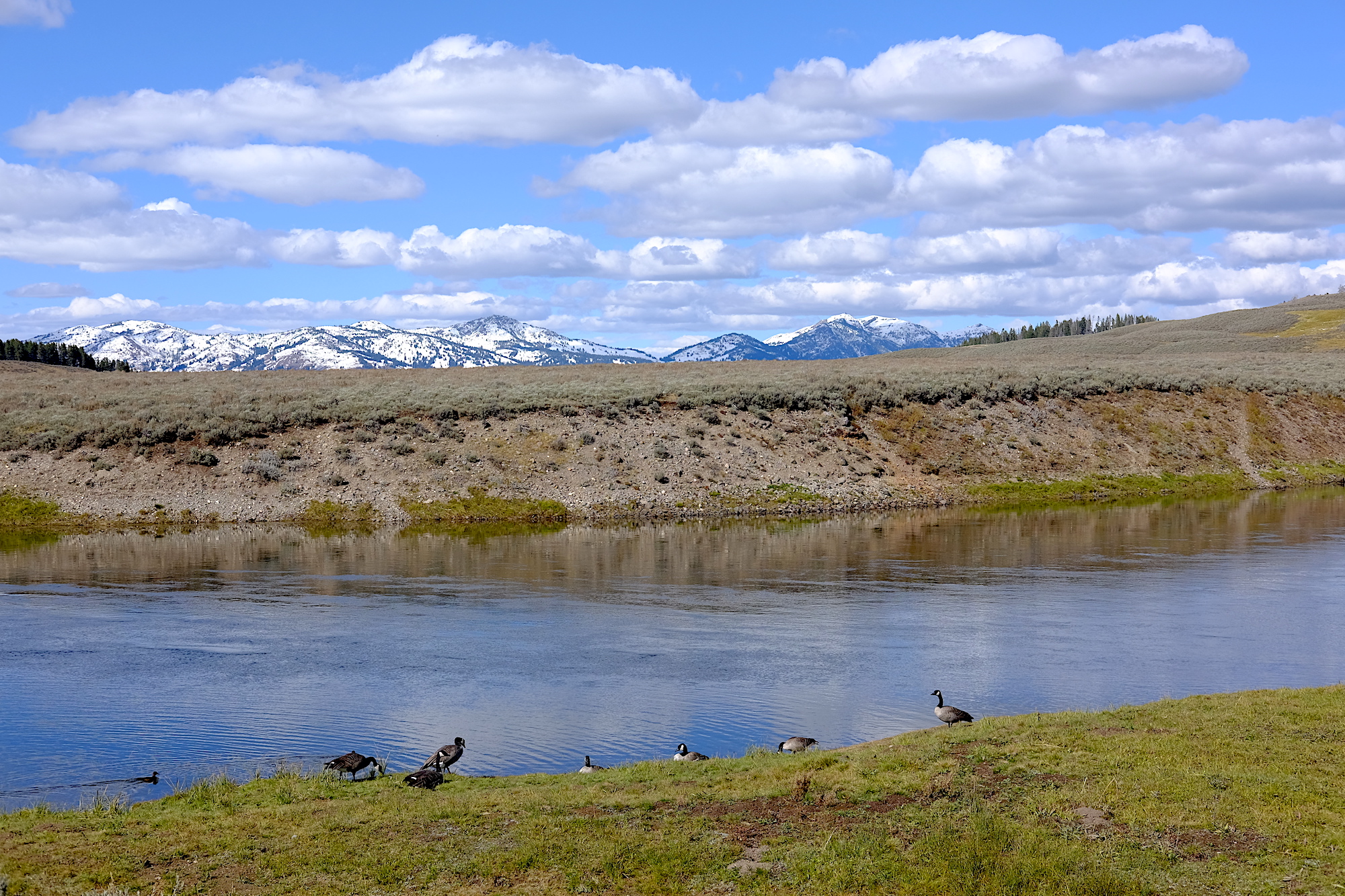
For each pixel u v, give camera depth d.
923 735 17.38
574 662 24.86
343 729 19.77
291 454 60.31
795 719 20.31
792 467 64.38
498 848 12.80
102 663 24.81
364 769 17.27
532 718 20.41
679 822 13.61
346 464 59.84
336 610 31.56
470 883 11.87
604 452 63.34
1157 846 12.09
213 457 58.72
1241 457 76.75
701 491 60.31
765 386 76.88
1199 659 24.98
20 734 19.44
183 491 55.97
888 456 68.12
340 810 14.34
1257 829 12.46
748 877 11.84
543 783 15.81
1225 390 86.88
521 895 11.55
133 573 38.56
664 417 69.06
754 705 21.23
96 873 12.05
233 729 19.73
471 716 20.58
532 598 33.56
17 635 27.94
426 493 57.53
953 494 64.50
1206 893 10.98
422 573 38.41
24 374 97.94
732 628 28.70
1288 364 108.75
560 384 82.19
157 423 61.72
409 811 14.21
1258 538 47.66
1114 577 37.41
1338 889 10.93
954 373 87.50
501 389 76.81
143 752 18.42
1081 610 31.20
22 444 58.88
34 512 52.66
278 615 30.72
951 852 11.93
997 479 67.44
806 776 15.05
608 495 58.78
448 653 25.86
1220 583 35.91
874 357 171.75
